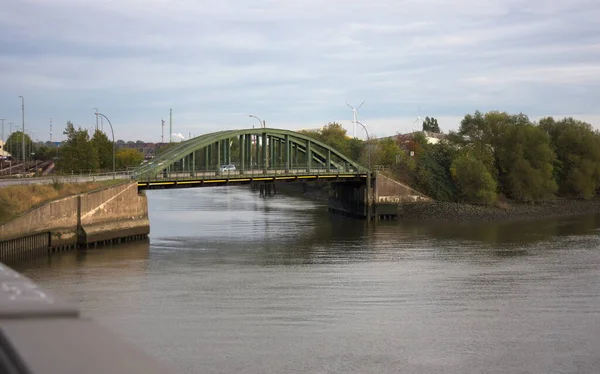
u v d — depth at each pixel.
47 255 59.62
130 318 36.78
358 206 102.50
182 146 85.94
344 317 37.12
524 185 111.75
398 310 38.94
